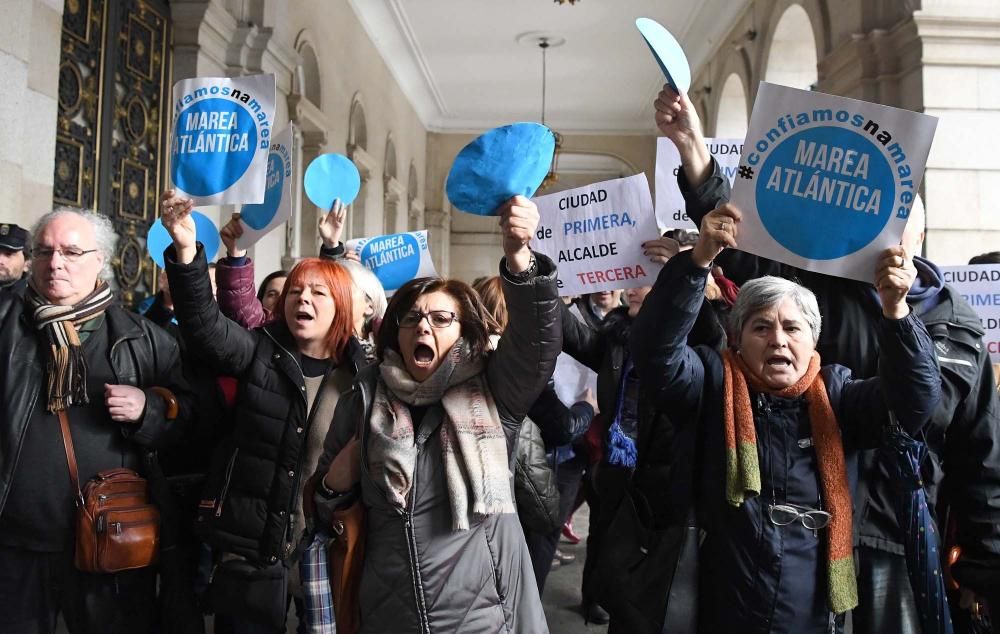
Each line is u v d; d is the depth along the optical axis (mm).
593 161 22891
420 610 1656
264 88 2510
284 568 2156
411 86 15672
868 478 1854
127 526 1988
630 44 13320
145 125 5969
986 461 1916
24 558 2000
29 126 3969
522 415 1812
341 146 10688
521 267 1626
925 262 1999
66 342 2016
